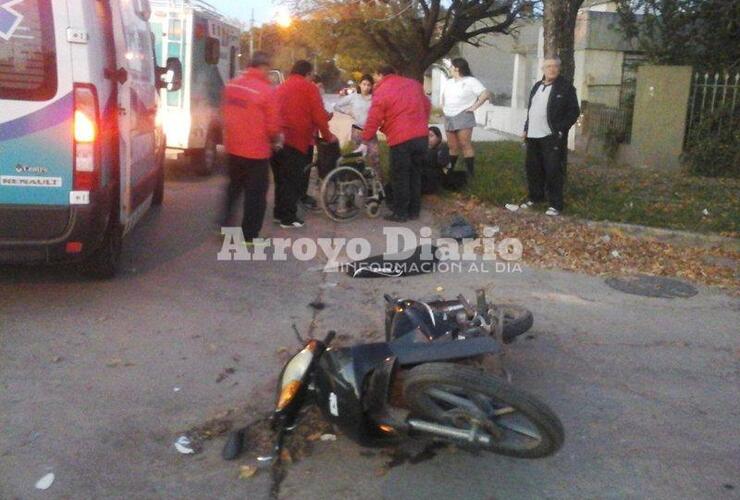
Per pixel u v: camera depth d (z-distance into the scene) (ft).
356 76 70.54
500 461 14.46
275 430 14.82
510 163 45.06
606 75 57.72
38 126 19.30
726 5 48.06
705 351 19.75
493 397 12.09
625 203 34.63
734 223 31.22
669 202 35.27
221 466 14.14
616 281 25.14
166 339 19.48
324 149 33.35
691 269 26.40
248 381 17.43
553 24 34.55
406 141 31.04
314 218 32.48
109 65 20.89
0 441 14.62
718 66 49.08
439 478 13.88
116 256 23.48
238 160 27.22
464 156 38.52
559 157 32.32
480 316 15.60
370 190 32.58
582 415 16.29
